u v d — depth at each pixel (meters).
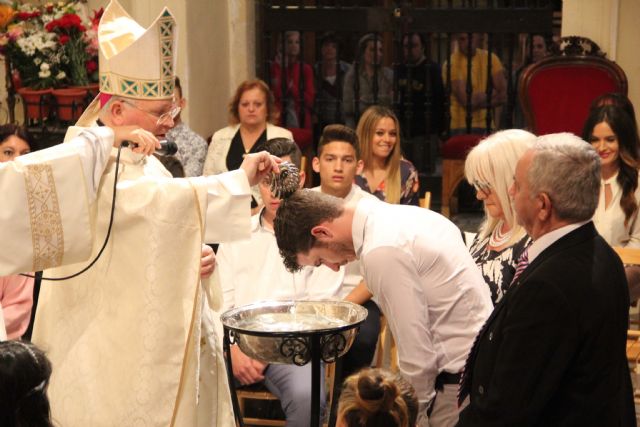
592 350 2.31
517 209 2.50
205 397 3.24
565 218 2.40
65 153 2.81
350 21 8.09
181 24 6.99
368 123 5.58
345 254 2.92
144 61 3.07
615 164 4.82
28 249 2.79
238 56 8.17
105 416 2.92
